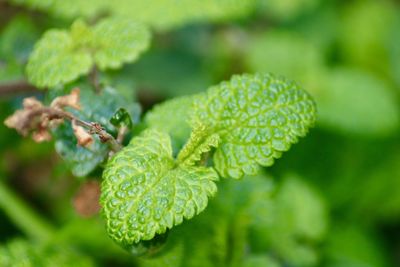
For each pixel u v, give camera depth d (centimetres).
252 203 26
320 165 34
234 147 22
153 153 21
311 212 29
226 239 25
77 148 23
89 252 28
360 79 34
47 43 24
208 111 22
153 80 34
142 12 28
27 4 28
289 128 22
